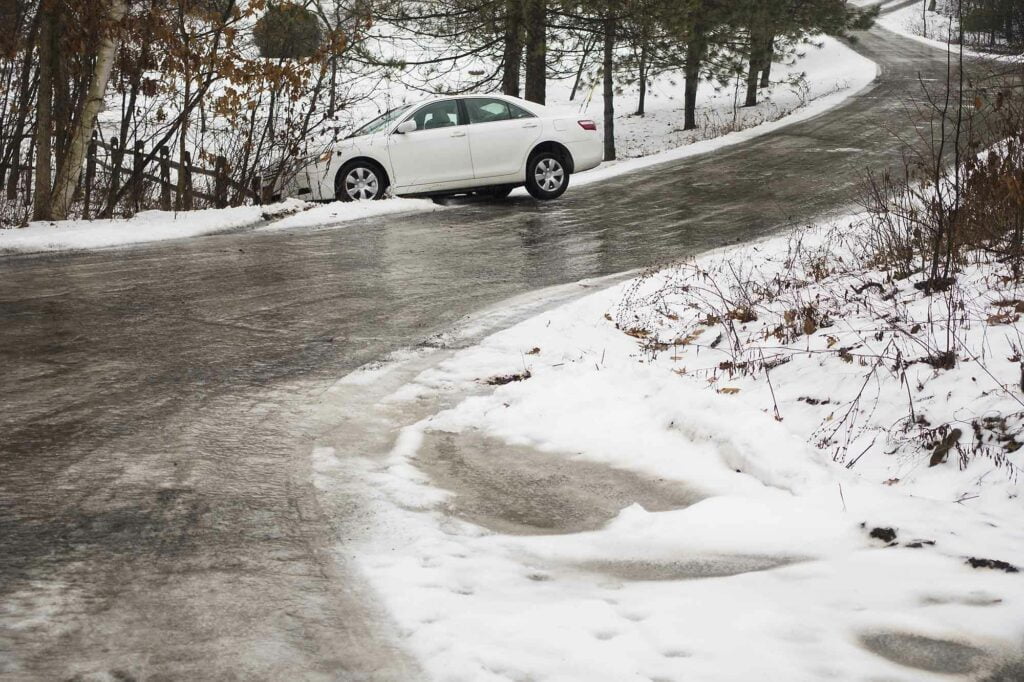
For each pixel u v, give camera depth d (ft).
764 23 113.19
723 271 35.17
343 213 50.52
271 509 14.58
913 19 234.99
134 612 11.07
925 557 12.22
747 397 22.17
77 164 47.62
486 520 14.49
